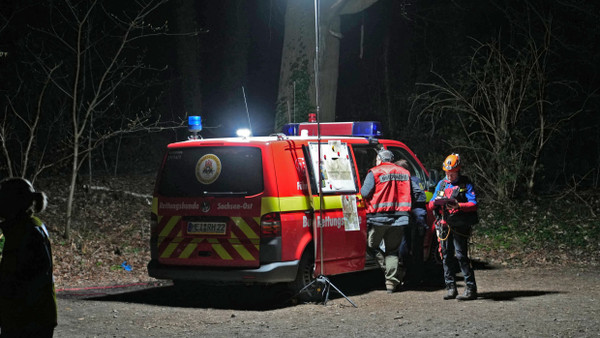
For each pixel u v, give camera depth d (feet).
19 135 63.46
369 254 30.94
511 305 26.63
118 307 26.91
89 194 54.24
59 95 68.74
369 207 29.76
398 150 34.27
